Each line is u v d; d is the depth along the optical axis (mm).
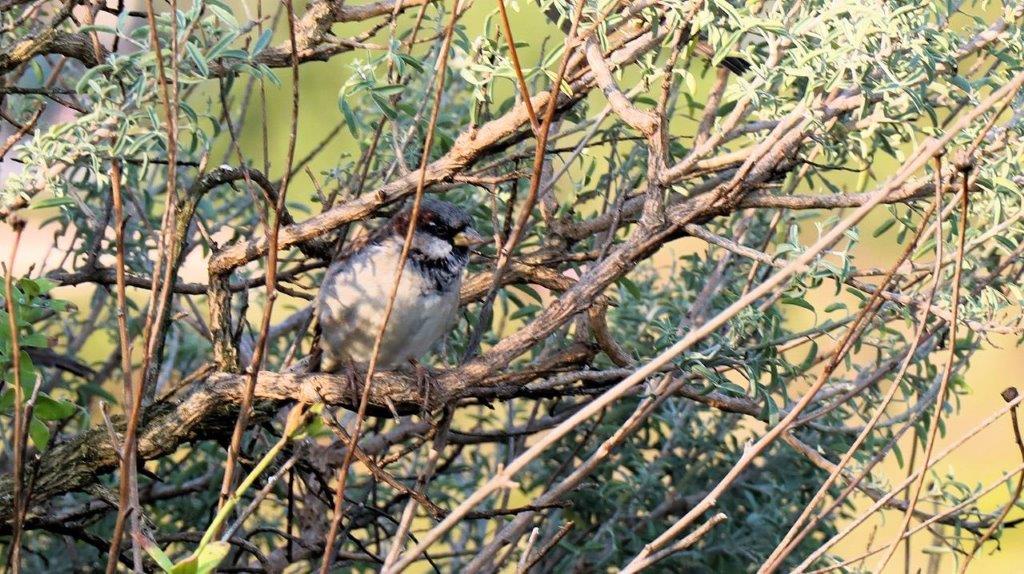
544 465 8594
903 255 4660
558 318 6059
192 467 8430
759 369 6980
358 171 7109
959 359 7254
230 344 6137
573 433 8250
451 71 8414
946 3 6566
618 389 4141
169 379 8586
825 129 6098
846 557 9648
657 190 6102
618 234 8633
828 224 7262
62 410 5152
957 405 7676
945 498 6918
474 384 6023
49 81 7668
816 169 7625
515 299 7918
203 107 9617
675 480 8453
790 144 6223
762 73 6016
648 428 8555
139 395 4234
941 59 6070
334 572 7949
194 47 5668
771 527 7941
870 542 6266
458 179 6074
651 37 6199
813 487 8234
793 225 6293
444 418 6055
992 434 14195
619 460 8305
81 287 12328
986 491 5098
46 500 5852
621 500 8055
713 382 6160
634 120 5969
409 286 6816
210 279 6203
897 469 10828
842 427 7957
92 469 5844
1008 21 6539
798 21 6379
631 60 6301
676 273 10398
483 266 8336
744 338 7223
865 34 5863
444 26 7320
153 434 5828
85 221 7711
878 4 5895
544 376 6695
